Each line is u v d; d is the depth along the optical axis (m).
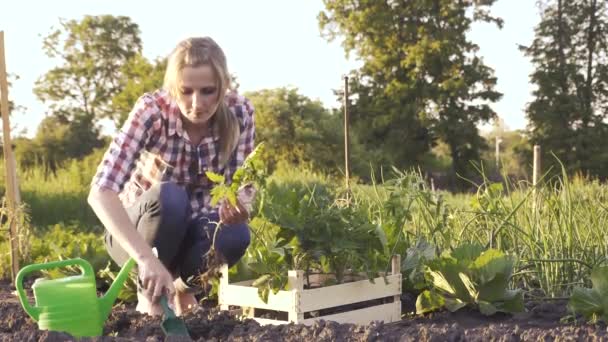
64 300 2.59
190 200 3.11
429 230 4.07
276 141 23.77
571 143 29.59
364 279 3.25
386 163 29.09
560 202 4.02
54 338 2.40
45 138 30.97
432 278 3.44
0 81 4.66
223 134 2.92
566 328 2.71
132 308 3.64
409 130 30.84
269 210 3.06
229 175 3.06
